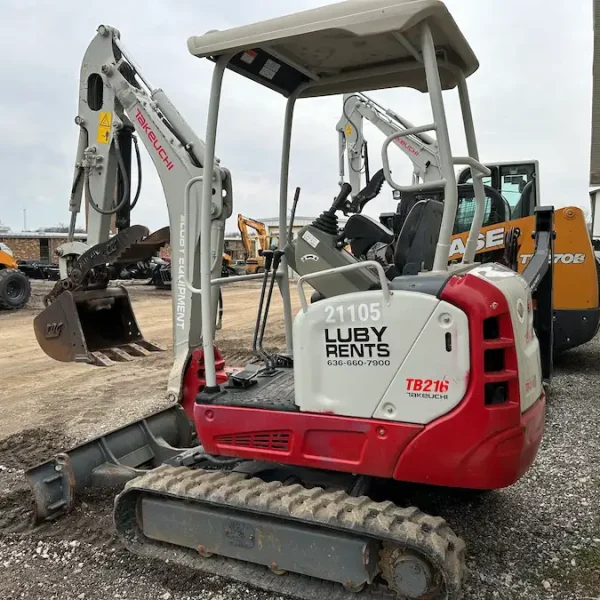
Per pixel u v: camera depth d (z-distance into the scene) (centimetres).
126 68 454
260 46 289
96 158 469
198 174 408
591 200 2398
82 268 464
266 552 283
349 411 273
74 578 309
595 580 296
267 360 362
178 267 421
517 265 678
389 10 253
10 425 566
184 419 457
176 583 302
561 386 652
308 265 373
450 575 239
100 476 388
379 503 272
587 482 405
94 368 832
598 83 1694
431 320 254
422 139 965
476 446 250
